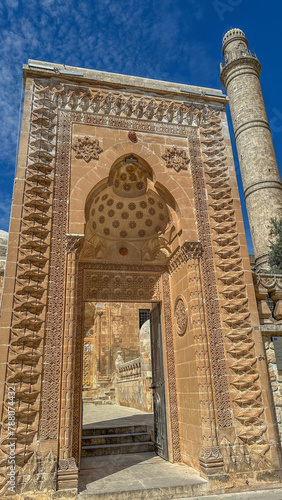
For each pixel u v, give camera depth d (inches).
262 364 298.0
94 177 326.3
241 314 309.7
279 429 293.6
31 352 256.7
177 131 370.6
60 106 341.1
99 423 454.3
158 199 384.2
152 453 375.2
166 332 369.4
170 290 387.2
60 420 248.7
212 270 324.5
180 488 248.1
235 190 356.2
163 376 358.3
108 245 409.4
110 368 856.3
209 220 342.6
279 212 1038.4
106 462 335.9
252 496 245.1
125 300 382.0
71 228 301.9
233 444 271.7
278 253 673.6
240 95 1189.7
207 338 298.2
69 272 288.0
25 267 278.5
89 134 340.8
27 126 320.2
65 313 276.2
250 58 1211.2
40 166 310.7
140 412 585.0
